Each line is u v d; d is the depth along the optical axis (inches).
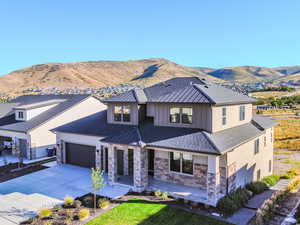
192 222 399.5
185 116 571.8
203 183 529.0
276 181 748.0
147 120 674.8
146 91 723.4
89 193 537.6
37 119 959.6
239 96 700.7
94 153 726.5
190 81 723.4
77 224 389.7
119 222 395.9
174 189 531.2
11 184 604.4
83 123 794.8
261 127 713.6
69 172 700.0
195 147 479.2
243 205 486.6
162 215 423.5
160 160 591.5
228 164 502.6
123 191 546.3
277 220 433.1
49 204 480.7
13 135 929.5
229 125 608.1
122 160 658.8
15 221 410.3
